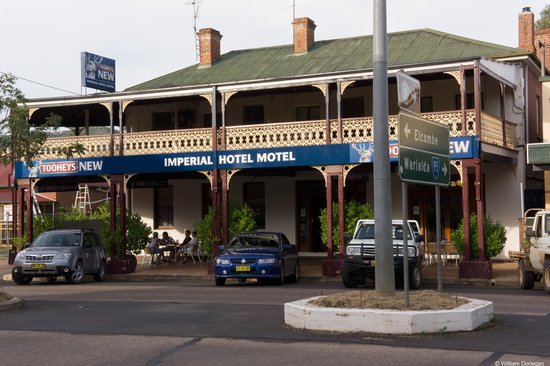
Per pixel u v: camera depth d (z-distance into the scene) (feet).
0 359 30.58
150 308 47.44
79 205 133.80
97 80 108.27
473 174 90.02
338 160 76.89
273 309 45.57
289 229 100.83
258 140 81.61
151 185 96.78
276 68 96.58
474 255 71.00
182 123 103.35
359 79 76.89
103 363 29.35
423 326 33.58
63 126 110.93
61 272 71.46
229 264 65.98
